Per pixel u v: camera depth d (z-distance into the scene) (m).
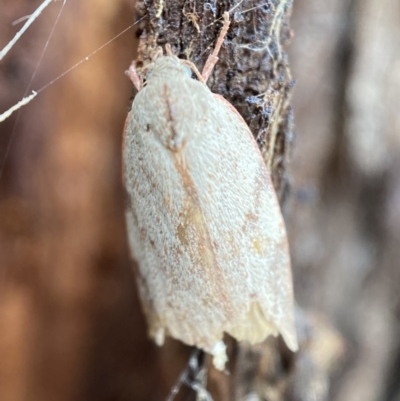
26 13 0.05
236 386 0.05
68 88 0.05
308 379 0.05
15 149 0.05
